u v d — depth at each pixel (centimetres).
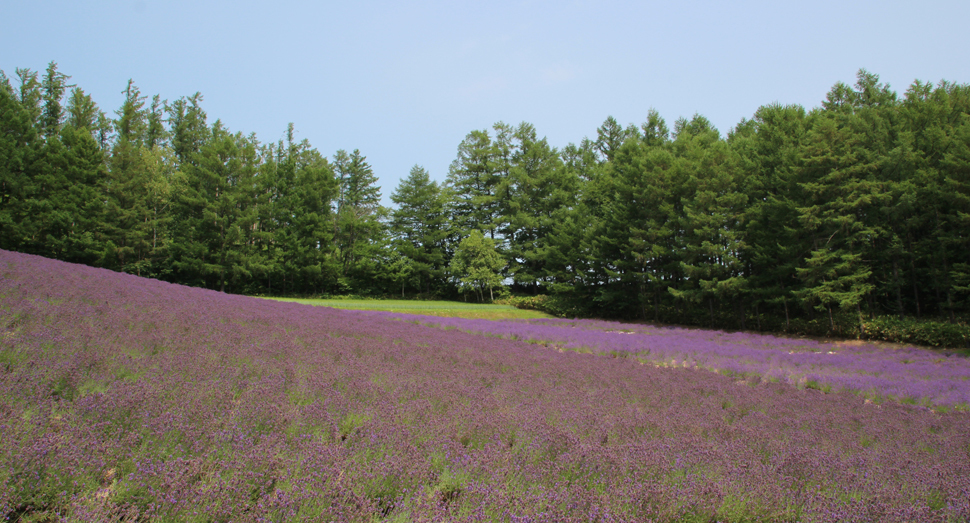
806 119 3700
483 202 6059
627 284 4331
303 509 357
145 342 868
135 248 4916
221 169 5309
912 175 2842
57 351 697
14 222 4284
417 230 6203
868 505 473
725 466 554
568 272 4991
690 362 1806
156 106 7300
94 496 358
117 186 4844
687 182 3825
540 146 6034
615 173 5088
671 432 716
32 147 4725
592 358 1600
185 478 375
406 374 934
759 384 1431
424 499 401
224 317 1374
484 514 375
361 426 560
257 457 421
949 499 523
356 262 5891
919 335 2523
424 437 552
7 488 332
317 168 5956
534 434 607
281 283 5644
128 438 431
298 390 700
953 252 2694
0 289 1178
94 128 6212
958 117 3189
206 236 5112
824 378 1530
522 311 4631
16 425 407
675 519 433
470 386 886
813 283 2950
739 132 5219
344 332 1496
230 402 598
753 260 3300
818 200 3044
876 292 3067
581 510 405
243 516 343
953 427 962
